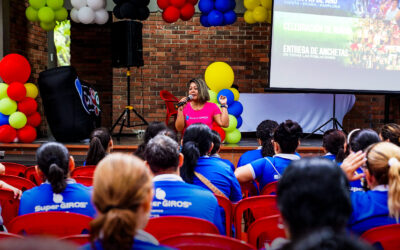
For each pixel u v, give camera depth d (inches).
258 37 337.1
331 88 255.3
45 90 233.9
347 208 33.3
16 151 222.4
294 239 30.8
